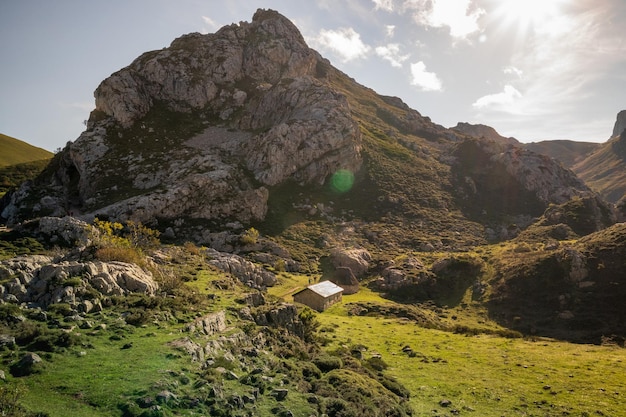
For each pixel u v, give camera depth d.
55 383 16.03
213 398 16.84
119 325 22.72
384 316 69.12
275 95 165.25
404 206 139.25
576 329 69.88
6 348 18.03
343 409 20.19
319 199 134.62
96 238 43.53
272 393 19.44
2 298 22.62
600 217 130.88
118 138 135.75
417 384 33.72
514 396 32.03
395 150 174.25
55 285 24.73
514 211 147.25
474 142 186.12
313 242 110.69
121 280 29.27
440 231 128.12
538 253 94.75
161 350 20.19
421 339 50.91
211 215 110.75
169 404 15.69
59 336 19.47
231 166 129.75
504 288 85.38
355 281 89.94
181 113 160.50
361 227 124.25
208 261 69.19
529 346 49.44
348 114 156.75
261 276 79.50
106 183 116.56
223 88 174.75
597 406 30.25
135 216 97.94
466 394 32.09
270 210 121.25
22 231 49.16
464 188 157.50
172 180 117.44
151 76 163.25
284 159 137.25
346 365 31.47
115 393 15.77
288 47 199.75
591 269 82.81
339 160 147.50
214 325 26.69
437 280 92.88
